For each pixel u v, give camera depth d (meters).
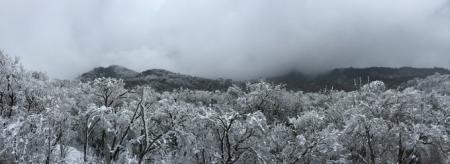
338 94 54.50
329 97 56.28
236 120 21.03
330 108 35.31
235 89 54.47
